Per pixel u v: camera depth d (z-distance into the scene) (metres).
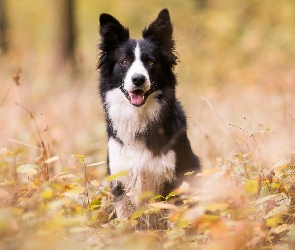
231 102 18.92
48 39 43.25
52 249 6.23
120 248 7.13
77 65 28.55
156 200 9.55
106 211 9.67
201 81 25.73
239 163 9.95
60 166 11.40
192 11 36.44
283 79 20.27
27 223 7.11
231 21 33.69
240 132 13.88
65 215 8.13
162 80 9.91
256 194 8.38
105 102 10.09
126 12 40.31
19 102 17.98
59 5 32.09
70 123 16.33
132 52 9.82
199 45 31.97
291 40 30.84
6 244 6.36
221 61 29.88
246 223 6.68
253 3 35.38
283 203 7.97
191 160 10.09
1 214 6.32
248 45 30.97
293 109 16.44
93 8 42.56
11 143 12.74
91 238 7.28
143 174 9.52
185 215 5.96
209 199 7.71
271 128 13.79
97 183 8.48
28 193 8.57
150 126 9.56
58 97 21.22
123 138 9.67
